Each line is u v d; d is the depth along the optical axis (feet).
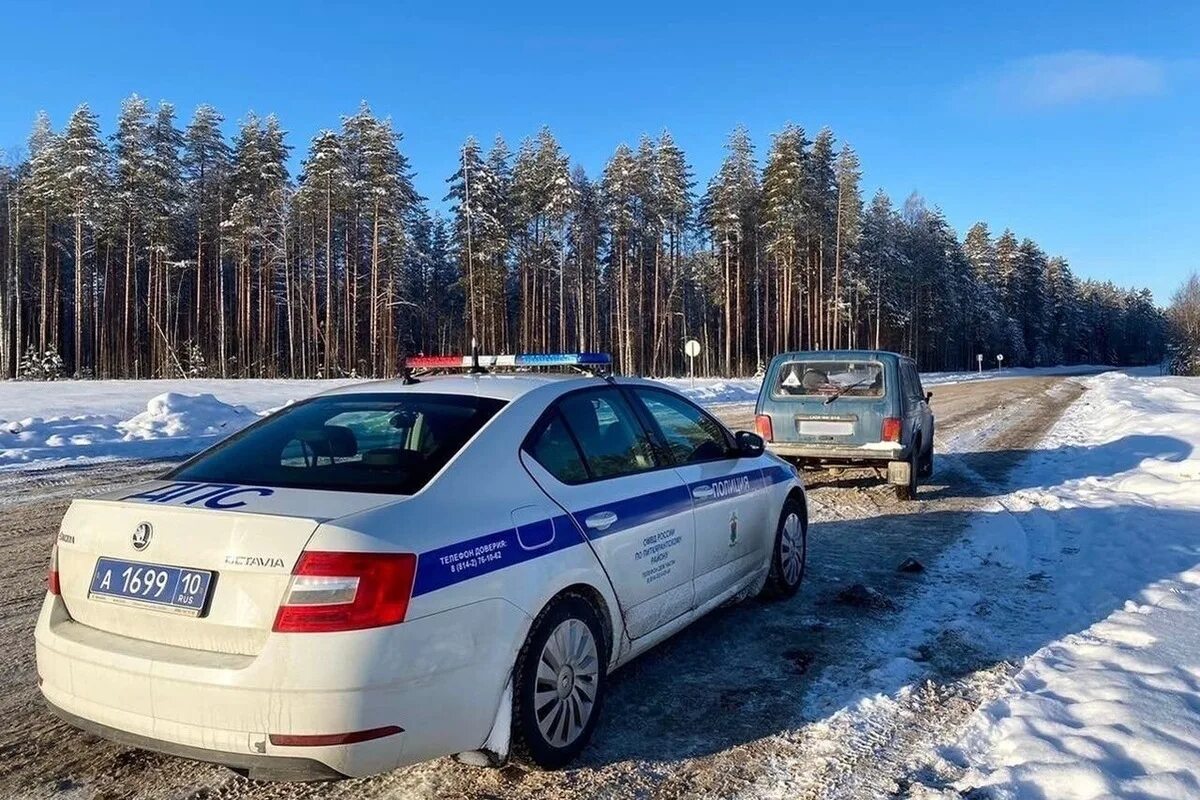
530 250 177.37
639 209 176.14
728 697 12.90
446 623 8.90
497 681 9.49
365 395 12.47
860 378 29.99
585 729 11.04
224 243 165.68
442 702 8.84
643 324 198.29
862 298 206.39
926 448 34.53
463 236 158.71
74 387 89.97
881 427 29.37
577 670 10.94
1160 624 15.64
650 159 173.27
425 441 10.68
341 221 164.45
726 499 15.33
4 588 18.44
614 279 195.72
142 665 8.62
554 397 12.35
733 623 16.53
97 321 174.50
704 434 16.03
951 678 13.56
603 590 11.43
